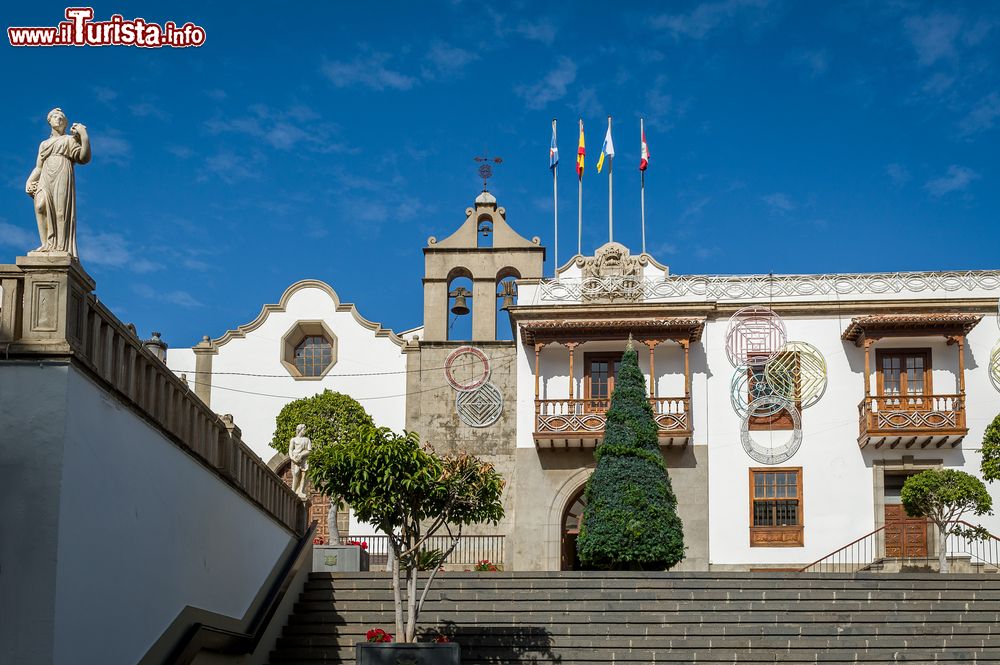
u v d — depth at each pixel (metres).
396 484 18.75
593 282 34.28
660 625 20.80
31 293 13.09
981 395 32.47
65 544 12.78
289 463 35.06
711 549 32.34
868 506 32.22
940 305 32.81
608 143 36.12
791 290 33.62
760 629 20.78
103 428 13.89
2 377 12.86
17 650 12.33
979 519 31.42
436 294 36.34
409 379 35.72
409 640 18.61
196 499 17.33
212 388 36.12
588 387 33.84
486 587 22.28
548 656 20.00
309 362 36.66
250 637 18.72
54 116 13.68
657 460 28.80
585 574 22.64
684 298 34.00
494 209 37.00
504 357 34.94
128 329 14.65
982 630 20.94
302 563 22.53
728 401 33.19
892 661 20.11
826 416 32.84
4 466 12.68
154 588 15.50
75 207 13.62
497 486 19.44
